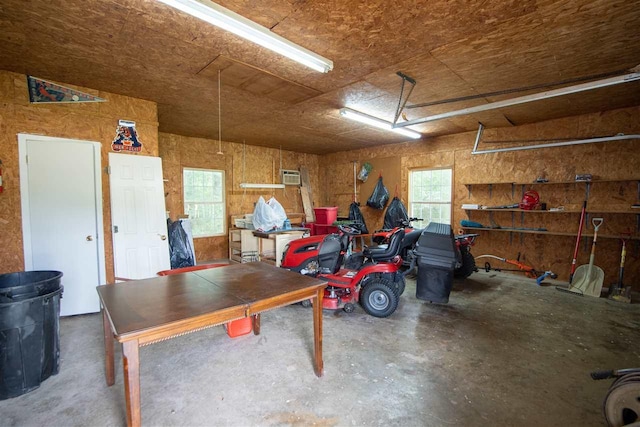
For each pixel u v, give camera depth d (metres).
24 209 3.09
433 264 3.38
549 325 3.06
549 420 1.78
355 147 7.14
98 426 1.75
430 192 6.07
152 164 3.80
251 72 2.98
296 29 2.21
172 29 2.22
